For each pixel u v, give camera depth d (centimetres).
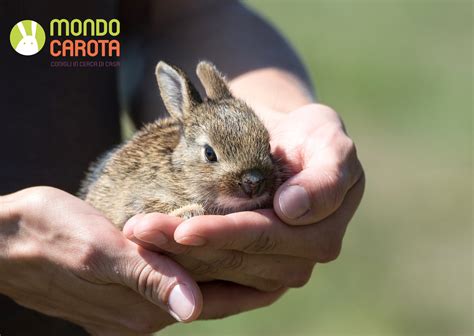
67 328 1895
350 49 5841
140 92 2170
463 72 5506
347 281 3438
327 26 6303
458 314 3250
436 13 6812
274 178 1762
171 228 1451
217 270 1588
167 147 1836
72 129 1884
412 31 6322
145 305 1595
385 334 3081
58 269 1537
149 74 2144
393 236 3775
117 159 1853
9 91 1802
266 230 1509
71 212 1522
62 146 1869
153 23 2195
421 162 4494
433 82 5359
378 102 5138
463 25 6506
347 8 6788
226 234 1462
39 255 1532
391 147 4628
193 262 1550
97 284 1539
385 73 5478
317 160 1634
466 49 5959
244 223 1481
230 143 1780
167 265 1480
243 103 1900
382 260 3612
